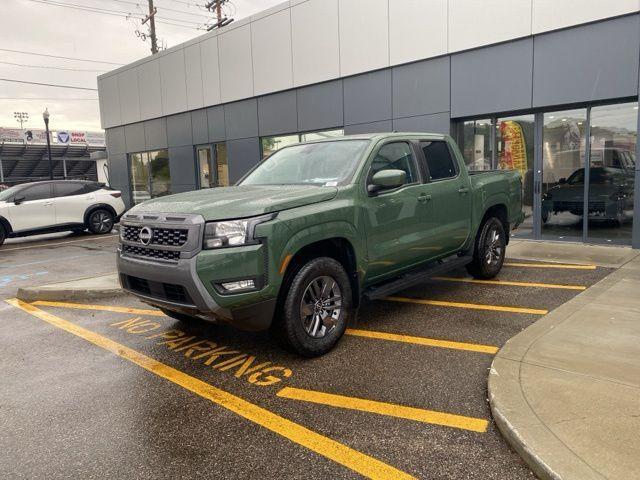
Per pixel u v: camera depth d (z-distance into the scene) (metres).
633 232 8.77
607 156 9.12
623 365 3.75
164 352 4.75
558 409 3.13
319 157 5.30
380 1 11.66
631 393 3.31
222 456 2.99
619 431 2.86
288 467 2.86
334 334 4.52
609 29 8.66
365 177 4.84
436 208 5.62
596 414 3.05
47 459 3.02
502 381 3.55
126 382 4.11
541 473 2.62
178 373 4.24
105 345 5.01
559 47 9.23
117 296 6.99
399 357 4.36
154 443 3.16
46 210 13.99
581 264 7.67
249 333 5.19
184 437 3.22
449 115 10.88
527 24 9.50
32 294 7.02
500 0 9.80
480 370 4.04
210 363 4.43
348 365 4.24
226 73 15.80
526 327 4.97
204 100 16.75
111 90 21.12
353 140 5.34
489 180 6.73
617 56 8.63
